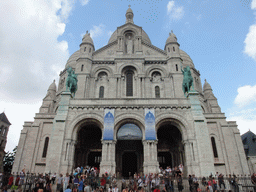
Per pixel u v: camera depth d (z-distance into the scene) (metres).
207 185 20.12
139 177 21.62
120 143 31.78
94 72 38.34
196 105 26.97
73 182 18.83
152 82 37.88
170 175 20.64
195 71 43.75
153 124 25.64
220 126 34.09
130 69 38.28
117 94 35.62
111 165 23.52
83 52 39.44
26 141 33.34
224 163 31.52
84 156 31.02
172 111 26.66
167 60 38.97
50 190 17.47
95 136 32.22
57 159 23.83
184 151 27.61
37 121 34.34
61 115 26.34
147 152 24.36
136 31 42.62
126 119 26.33
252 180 21.16
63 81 42.84
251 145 43.88
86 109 26.95
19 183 20.27
